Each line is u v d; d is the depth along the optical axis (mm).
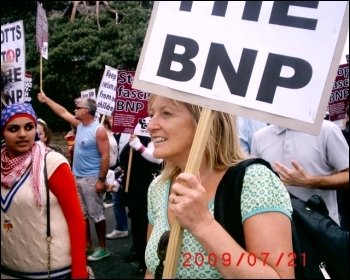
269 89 1181
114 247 4582
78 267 1946
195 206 1110
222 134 1292
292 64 1164
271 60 1182
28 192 1900
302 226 1424
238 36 1207
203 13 1235
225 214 1190
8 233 1951
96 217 4148
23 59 2285
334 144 2301
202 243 1117
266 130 2516
